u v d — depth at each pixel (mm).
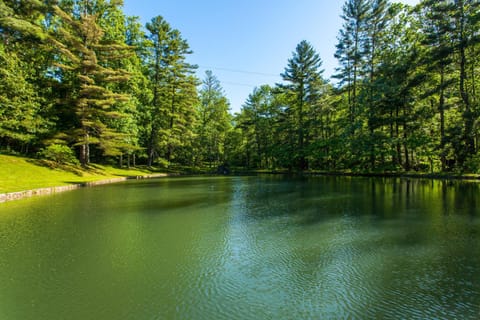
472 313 3203
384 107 23016
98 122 20875
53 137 19797
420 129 21906
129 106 24781
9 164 16406
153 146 31547
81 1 23438
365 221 7504
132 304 3451
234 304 3455
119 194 13133
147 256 5031
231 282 4035
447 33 19359
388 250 5266
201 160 42250
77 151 27594
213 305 3434
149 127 29453
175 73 32750
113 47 21875
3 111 16734
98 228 6891
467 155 18547
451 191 13211
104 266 4586
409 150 23906
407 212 8625
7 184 13195
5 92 16953
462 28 18656
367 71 25953
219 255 5074
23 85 17547
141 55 30578
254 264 4672
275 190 14703
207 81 45188
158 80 32125
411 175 21156
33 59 20969
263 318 3164
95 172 22016
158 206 9891
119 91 24703
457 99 20391
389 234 6281
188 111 34906
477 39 17469
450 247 5395
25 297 3615
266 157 39094
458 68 19781
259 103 40688
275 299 3568
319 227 6922
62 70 23109
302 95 32750
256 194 13070
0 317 3172
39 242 5797
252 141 40250
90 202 10812
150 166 31359
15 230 6699
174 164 38156
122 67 25188
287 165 34500
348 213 8547
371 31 26047
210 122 42719
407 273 4273
